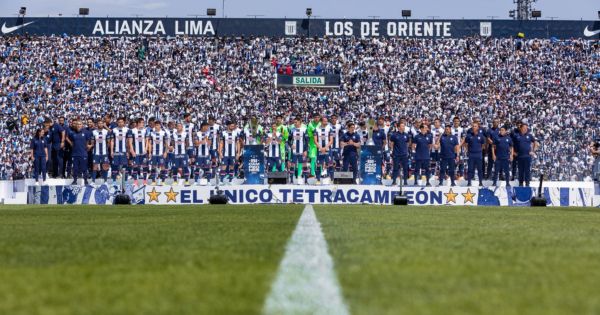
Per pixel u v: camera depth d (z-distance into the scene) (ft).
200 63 210.59
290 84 207.51
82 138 82.79
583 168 98.73
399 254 19.63
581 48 210.79
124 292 13.78
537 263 18.37
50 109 193.88
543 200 76.89
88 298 13.19
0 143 173.68
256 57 213.05
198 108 198.70
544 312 11.94
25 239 25.40
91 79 204.44
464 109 197.16
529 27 212.84
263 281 14.94
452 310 11.98
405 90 205.26
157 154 86.48
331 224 32.86
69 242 23.99
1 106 193.06
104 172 85.10
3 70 203.72
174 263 17.89
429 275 15.80
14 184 89.15
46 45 209.67
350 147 82.89
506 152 83.87
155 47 212.23
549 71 207.21
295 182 88.22
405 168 84.64
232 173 87.86
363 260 18.19
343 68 211.41
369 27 216.13
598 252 21.49
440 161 85.30
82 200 82.07
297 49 214.90
